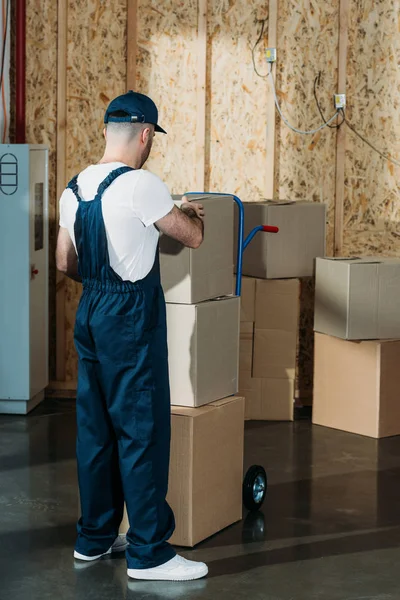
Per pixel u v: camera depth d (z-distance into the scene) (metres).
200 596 3.20
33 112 6.02
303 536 3.76
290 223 5.50
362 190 6.09
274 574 3.39
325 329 5.36
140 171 3.15
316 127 6.03
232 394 3.86
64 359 6.15
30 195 5.45
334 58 5.97
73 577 3.34
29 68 5.97
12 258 5.47
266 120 6.00
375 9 5.93
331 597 3.21
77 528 3.51
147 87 6.04
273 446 5.06
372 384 5.21
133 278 3.14
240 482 3.90
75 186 3.21
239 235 3.86
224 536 3.75
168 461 3.30
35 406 5.83
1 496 4.17
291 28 5.95
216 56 6.01
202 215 3.39
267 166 6.00
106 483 3.41
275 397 5.61
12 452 4.84
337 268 5.20
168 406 3.27
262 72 5.99
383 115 6.01
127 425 3.20
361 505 4.14
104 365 3.18
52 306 6.16
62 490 4.26
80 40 5.98
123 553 3.56
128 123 3.21
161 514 3.30
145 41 5.99
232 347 3.80
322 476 4.55
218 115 6.05
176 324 3.57
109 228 3.10
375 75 5.98
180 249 3.50
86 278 3.21
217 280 3.71
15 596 3.18
